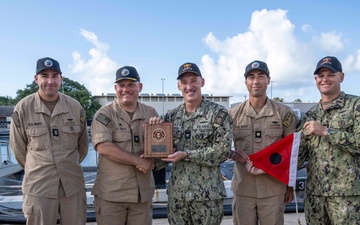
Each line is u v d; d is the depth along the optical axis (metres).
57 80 2.71
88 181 4.98
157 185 4.62
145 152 2.59
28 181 2.64
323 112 2.68
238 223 2.90
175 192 2.62
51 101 2.77
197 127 2.62
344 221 2.49
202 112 2.64
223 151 2.52
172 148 2.58
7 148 6.70
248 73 2.82
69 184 2.71
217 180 2.62
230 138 2.58
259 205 2.81
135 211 2.78
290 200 2.95
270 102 2.90
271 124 2.82
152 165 2.69
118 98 2.79
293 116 2.86
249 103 2.94
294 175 2.70
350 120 2.53
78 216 2.76
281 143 2.74
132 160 2.61
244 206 2.86
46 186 2.62
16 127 2.67
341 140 2.43
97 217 2.77
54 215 2.65
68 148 2.75
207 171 2.59
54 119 2.71
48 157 2.64
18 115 2.67
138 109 2.83
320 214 2.66
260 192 2.78
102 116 2.70
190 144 2.64
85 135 2.94
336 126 2.56
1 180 5.23
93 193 2.78
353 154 2.51
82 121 2.88
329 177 2.56
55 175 2.65
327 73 2.61
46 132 2.67
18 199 4.36
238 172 2.91
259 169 2.74
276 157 2.75
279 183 2.79
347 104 2.59
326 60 2.62
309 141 2.72
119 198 2.67
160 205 4.40
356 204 2.50
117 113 2.76
